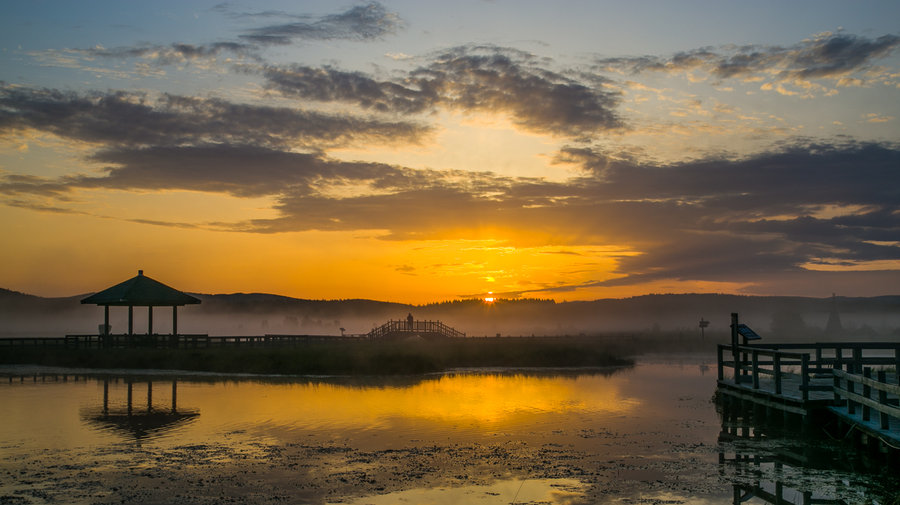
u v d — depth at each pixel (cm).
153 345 5509
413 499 1589
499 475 1803
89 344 5500
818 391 2491
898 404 2184
